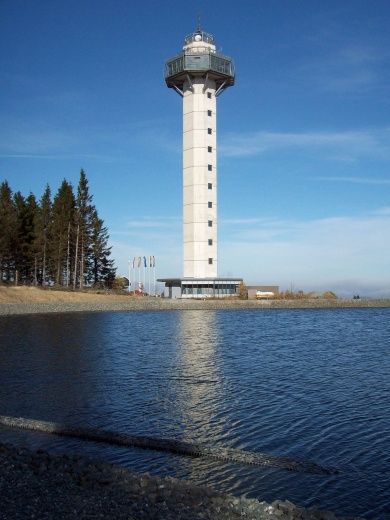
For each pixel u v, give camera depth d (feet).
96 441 65.21
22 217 378.94
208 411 81.76
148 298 384.47
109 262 437.99
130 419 76.89
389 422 75.36
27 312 301.22
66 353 148.36
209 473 55.06
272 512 41.70
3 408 82.89
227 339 191.72
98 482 46.42
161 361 135.85
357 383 106.42
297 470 55.77
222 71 361.10
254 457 58.90
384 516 45.91
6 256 364.38
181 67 356.79
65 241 377.09
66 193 383.86
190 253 364.17
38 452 55.93
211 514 40.65
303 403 87.45
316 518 40.93
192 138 362.94
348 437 68.18
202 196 361.51
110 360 136.56
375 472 55.67
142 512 39.99
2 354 145.18
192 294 377.50
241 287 414.82
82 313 311.27
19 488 44.37
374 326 260.21
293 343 184.24
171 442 63.52
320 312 369.91
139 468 56.34
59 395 92.73
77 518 38.27
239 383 105.50
